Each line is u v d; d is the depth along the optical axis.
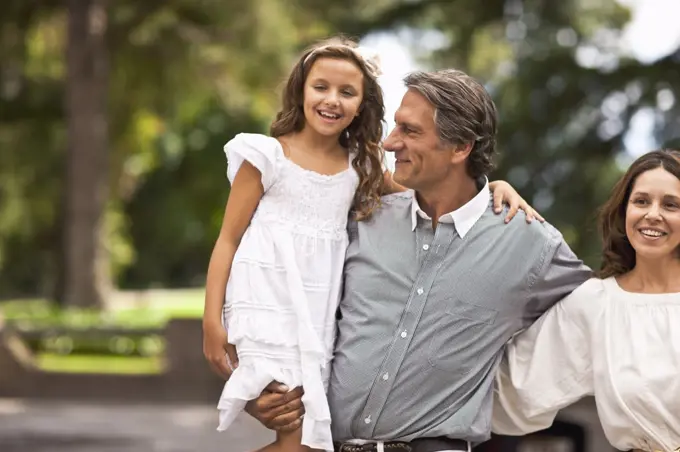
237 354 3.72
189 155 31.58
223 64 19.83
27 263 32.84
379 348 3.68
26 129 23.25
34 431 11.88
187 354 14.00
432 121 3.62
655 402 3.53
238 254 3.79
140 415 13.10
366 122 3.93
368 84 3.91
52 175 24.23
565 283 3.77
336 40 3.97
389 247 3.78
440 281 3.70
